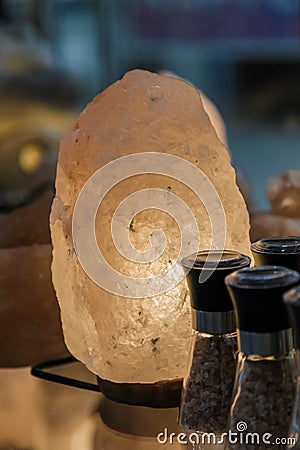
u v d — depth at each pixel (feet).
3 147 5.90
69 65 6.78
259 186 5.90
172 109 2.32
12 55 6.21
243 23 6.42
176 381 2.37
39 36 6.68
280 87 6.54
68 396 2.64
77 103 6.67
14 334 2.73
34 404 2.60
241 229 2.36
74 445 2.40
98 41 6.82
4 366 2.77
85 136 2.33
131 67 6.90
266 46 6.43
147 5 6.67
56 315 2.74
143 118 2.31
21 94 6.16
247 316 2.01
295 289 1.90
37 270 2.72
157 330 2.29
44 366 2.74
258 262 2.30
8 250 2.74
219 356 2.21
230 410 2.10
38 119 6.23
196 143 2.32
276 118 6.57
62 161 2.39
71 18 6.80
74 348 2.43
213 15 6.49
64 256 2.39
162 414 2.44
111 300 2.28
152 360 2.30
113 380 2.33
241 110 6.66
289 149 6.48
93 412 2.55
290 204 2.92
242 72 6.61
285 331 2.02
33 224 2.89
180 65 6.77
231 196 2.34
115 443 2.39
